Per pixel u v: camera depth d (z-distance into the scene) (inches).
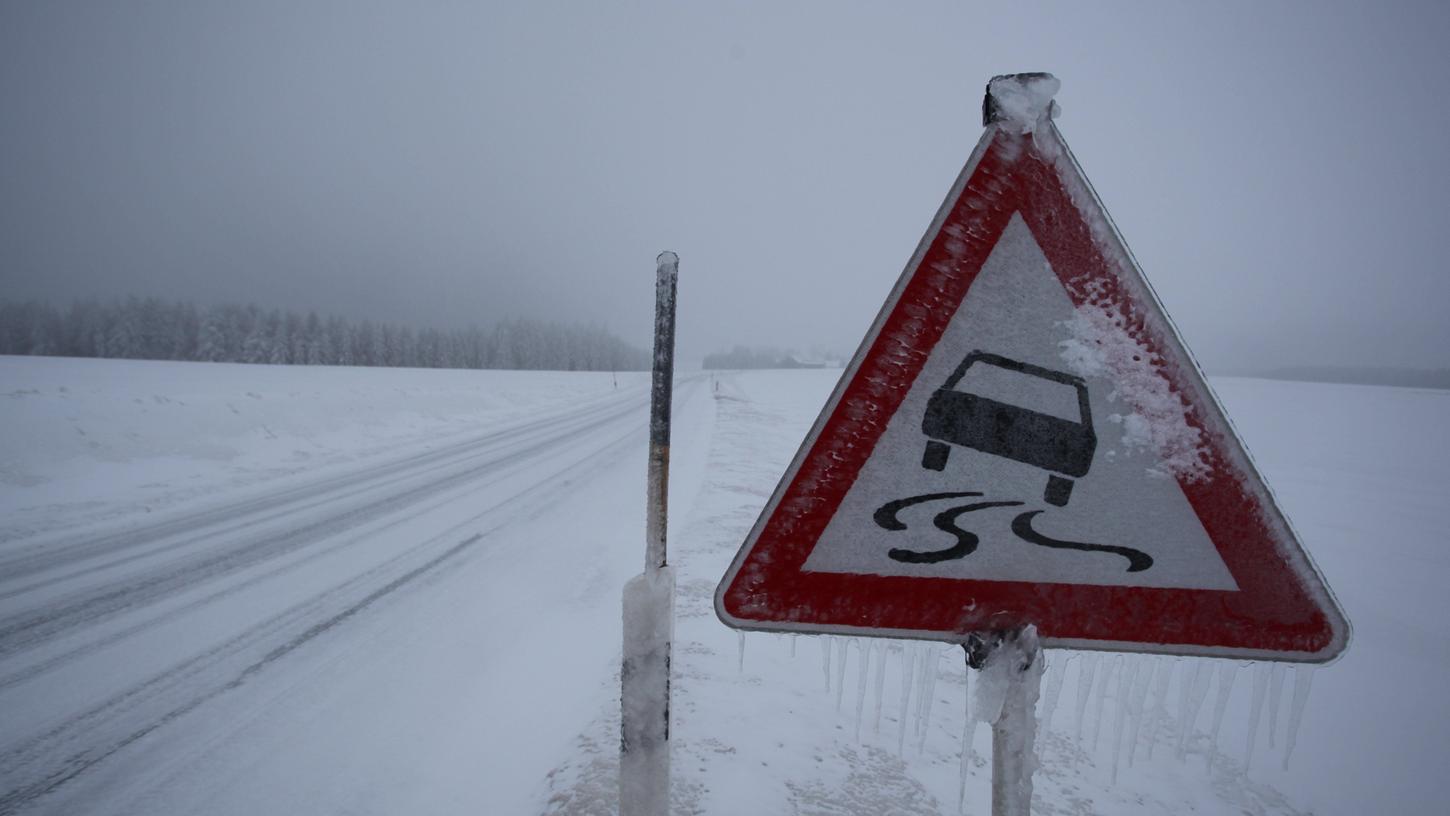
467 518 314.3
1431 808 121.8
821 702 127.4
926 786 100.7
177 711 136.9
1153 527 42.3
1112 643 43.1
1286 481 524.7
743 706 121.0
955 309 42.3
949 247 42.1
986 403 42.5
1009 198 41.6
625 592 41.8
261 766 118.1
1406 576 277.4
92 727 130.6
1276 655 42.0
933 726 123.3
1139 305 41.1
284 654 164.6
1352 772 132.2
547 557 251.8
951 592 43.6
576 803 90.7
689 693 125.0
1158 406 41.6
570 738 118.5
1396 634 212.8
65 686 146.9
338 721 133.2
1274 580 41.8
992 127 41.5
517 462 499.2
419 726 131.3
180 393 695.1
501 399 1143.0
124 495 343.3
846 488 43.6
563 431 733.9
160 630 177.9
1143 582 42.6
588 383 2004.2
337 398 722.2
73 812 106.1
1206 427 41.4
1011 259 41.8
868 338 43.2
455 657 163.8
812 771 100.7
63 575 222.1
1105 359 41.6
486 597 207.8
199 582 217.2
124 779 114.4
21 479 336.8
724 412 952.9
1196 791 118.3
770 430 745.6
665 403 42.0
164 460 416.2
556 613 195.2
